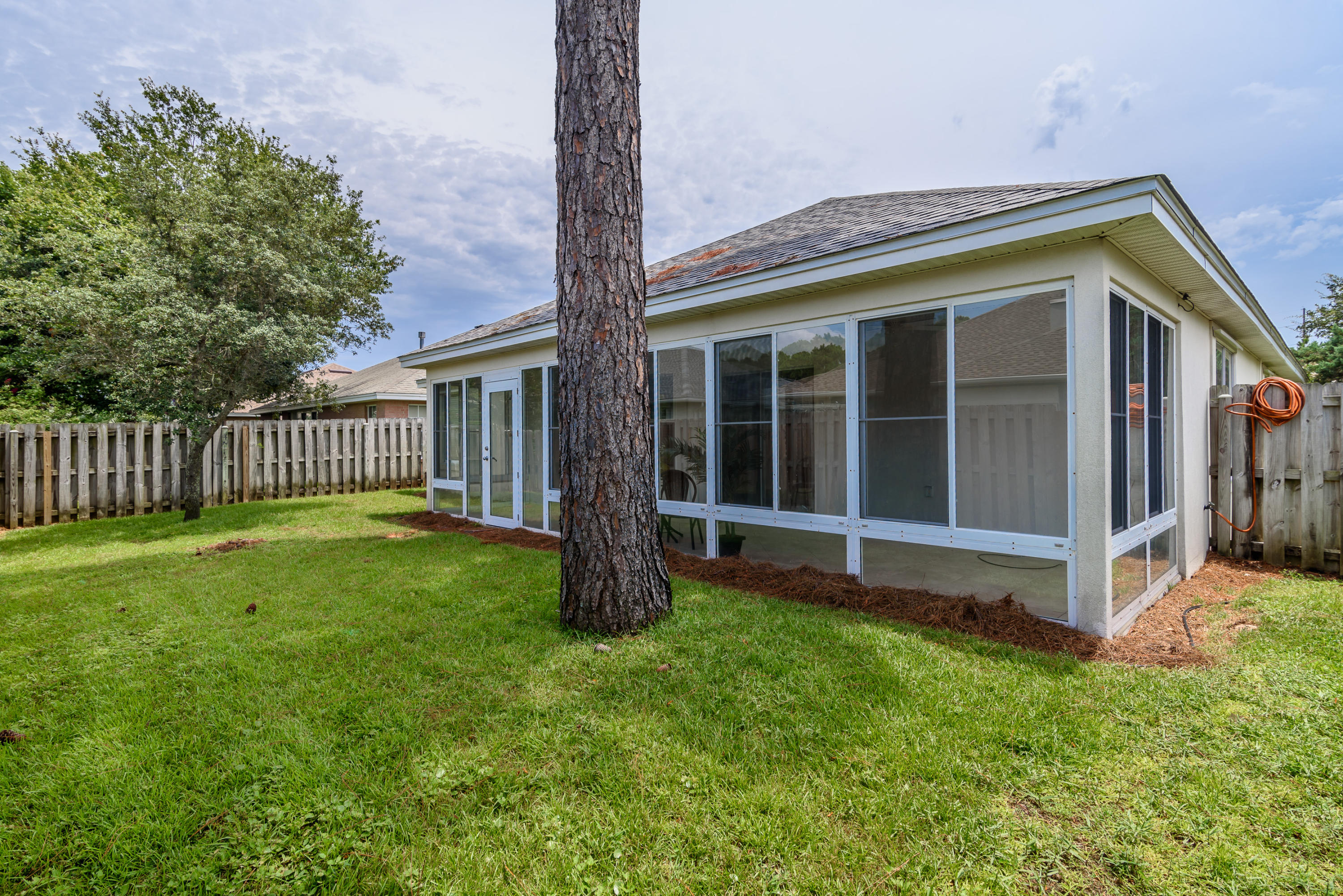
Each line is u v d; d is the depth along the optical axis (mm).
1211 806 2037
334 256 10398
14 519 8680
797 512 5234
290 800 2104
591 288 3777
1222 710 2682
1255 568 5527
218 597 4750
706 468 6020
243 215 8906
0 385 13977
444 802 2107
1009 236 3662
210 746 2490
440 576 5406
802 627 3791
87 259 9398
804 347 5129
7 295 10211
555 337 7289
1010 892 1688
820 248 4855
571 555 3848
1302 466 5469
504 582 5102
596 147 3771
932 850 1838
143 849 1896
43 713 2799
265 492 12023
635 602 3809
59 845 1922
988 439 4086
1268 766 2242
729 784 2168
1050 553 3818
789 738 2447
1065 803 2057
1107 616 3594
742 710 2693
